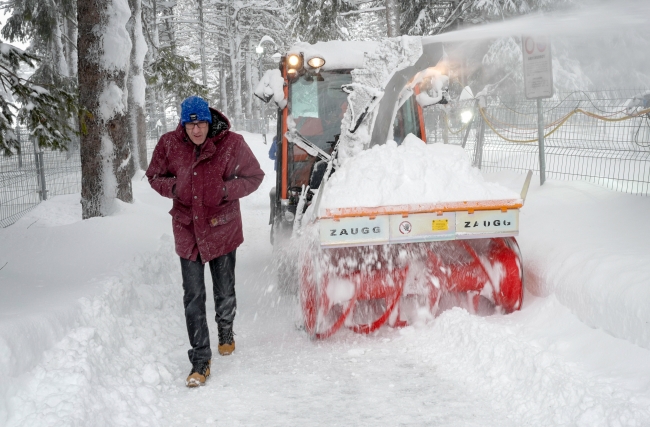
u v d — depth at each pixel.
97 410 3.41
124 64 9.70
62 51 24.38
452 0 17.30
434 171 4.87
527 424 3.31
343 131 5.91
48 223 11.49
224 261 4.66
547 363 3.74
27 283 5.19
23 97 6.62
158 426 3.52
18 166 13.76
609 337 3.99
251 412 3.69
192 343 4.26
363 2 18.78
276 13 45.03
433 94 6.54
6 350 3.34
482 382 3.91
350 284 4.94
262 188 16.58
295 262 5.73
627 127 8.55
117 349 4.38
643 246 4.75
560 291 4.77
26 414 3.18
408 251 5.15
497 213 4.75
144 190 14.09
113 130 9.62
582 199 6.78
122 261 6.24
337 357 4.62
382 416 3.55
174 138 4.41
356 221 4.64
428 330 4.96
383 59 5.81
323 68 6.45
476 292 5.18
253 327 5.57
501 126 10.73
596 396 3.26
